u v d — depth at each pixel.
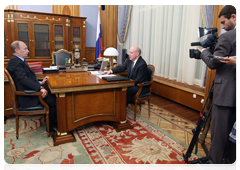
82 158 2.05
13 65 2.35
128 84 2.74
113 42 6.84
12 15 5.32
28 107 2.42
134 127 2.91
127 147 2.31
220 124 1.62
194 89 3.89
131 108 3.87
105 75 3.02
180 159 2.08
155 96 4.89
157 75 5.07
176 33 4.33
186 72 4.19
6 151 2.15
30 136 2.54
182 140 2.53
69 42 6.20
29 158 2.03
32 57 5.75
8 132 2.64
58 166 1.90
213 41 1.71
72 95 2.40
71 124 2.46
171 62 4.52
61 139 2.36
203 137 2.18
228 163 1.76
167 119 3.29
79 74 3.13
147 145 2.37
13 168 1.85
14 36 5.45
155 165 1.96
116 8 6.55
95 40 7.09
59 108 2.33
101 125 2.97
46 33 5.81
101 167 1.90
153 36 5.11
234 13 1.49
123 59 4.43
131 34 6.14
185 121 3.21
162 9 4.69
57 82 2.43
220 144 1.64
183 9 4.02
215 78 1.65
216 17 3.19
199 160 1.96
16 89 2.42
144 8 5.38
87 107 2.57
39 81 2.90
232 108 1.61
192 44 1.83
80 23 6.24
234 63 1.39
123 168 1.90
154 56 5.06
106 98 2.70
